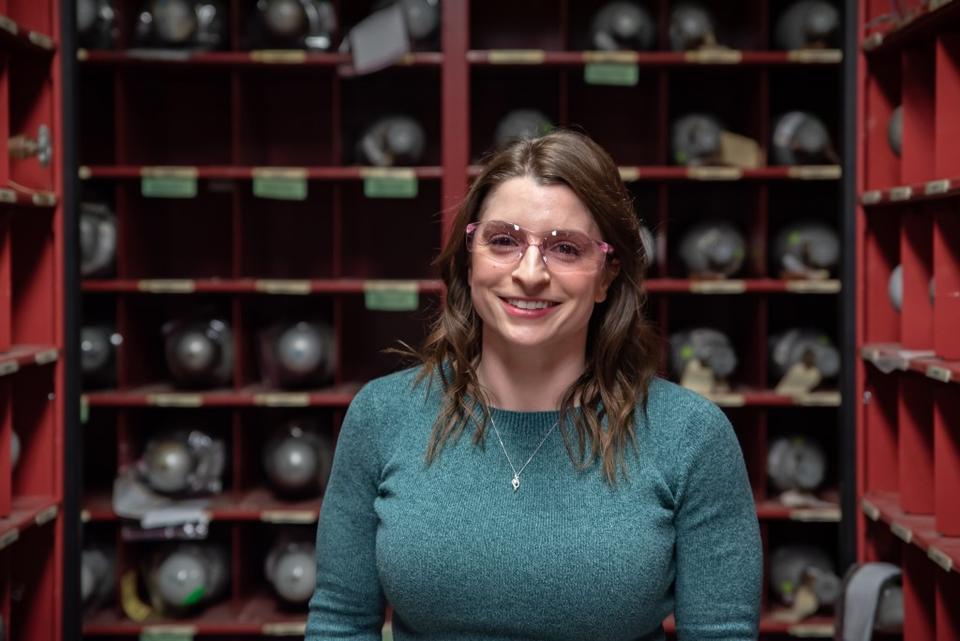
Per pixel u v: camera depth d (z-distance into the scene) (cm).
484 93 301
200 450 266
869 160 240
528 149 106
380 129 264
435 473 106
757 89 274
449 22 255
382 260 305
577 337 108
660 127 268
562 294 102
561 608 100
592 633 101
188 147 302
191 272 302
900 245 239
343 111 300
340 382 275
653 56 258
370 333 304
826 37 259
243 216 274
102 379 269
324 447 267
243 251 274
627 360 110
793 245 265
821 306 299
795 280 262
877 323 241
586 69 257
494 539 101
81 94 297
